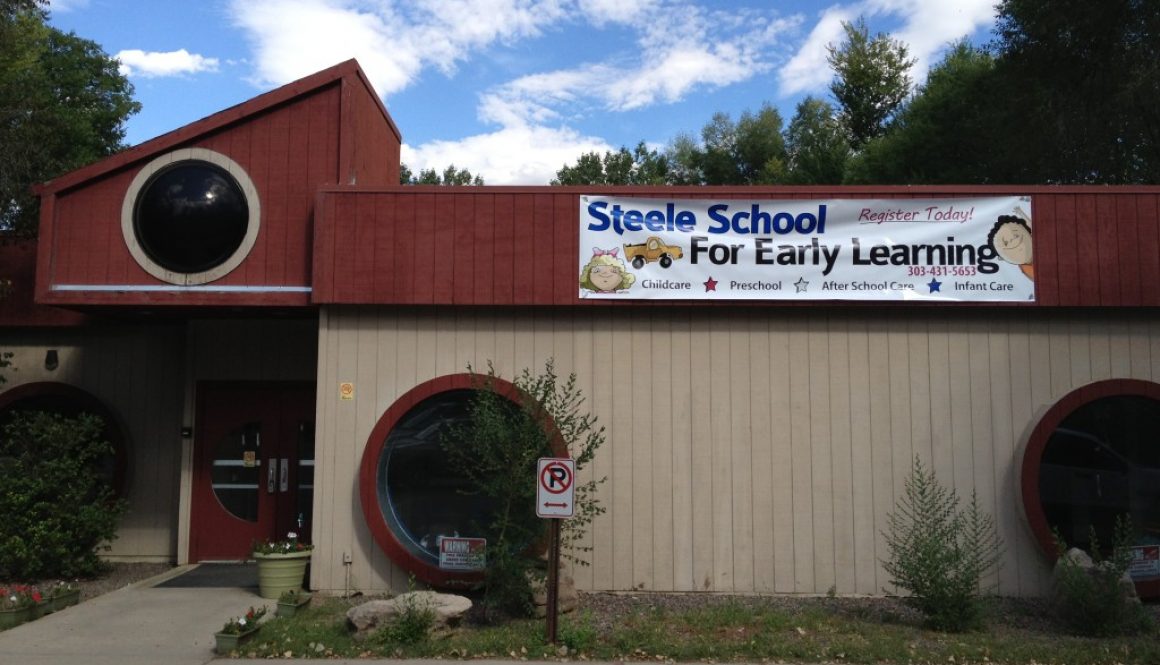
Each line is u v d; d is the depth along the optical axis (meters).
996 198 10.43
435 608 8.27
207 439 12.58
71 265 10.86
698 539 10.20
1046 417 10.02
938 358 10.43
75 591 9.85
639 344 10.48
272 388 12.65
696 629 8.42
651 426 10.35
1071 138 23.23
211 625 8.82
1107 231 10.38
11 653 7.83
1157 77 20.72
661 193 10.49
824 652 7.70
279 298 10.76
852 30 50.97
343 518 10.23
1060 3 22.56
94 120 28.45
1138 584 9.77
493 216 10.48
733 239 10.43
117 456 12.64
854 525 10.21
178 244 10.84
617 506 10.23
